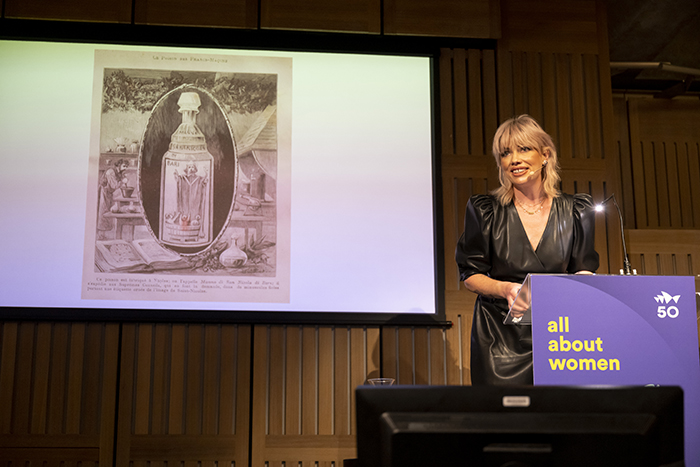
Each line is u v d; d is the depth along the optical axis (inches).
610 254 147.6
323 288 134.4
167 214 133.6
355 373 134.6
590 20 155.5
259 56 141.4
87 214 132.0
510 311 71.1
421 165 140.9
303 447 130.8
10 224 130.1
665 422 39.1
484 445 38.4
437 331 137.8
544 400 39.2
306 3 145.0
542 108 150.9
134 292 130.6
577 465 37.9
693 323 63.1
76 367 129.6
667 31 177.3
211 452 128.9
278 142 138.5
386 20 146.8
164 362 131.8
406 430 38.7
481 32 149.3
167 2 141.1
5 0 137.3
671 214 188.7
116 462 127.1
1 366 128.4
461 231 141.9
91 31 137.6
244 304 132.5
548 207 87.0
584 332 62.9
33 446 126.6
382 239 137.3
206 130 137.3
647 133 192.7
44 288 129.0
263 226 135.3
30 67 135.7
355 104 141.8
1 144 132.3
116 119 135.6
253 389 132.1
